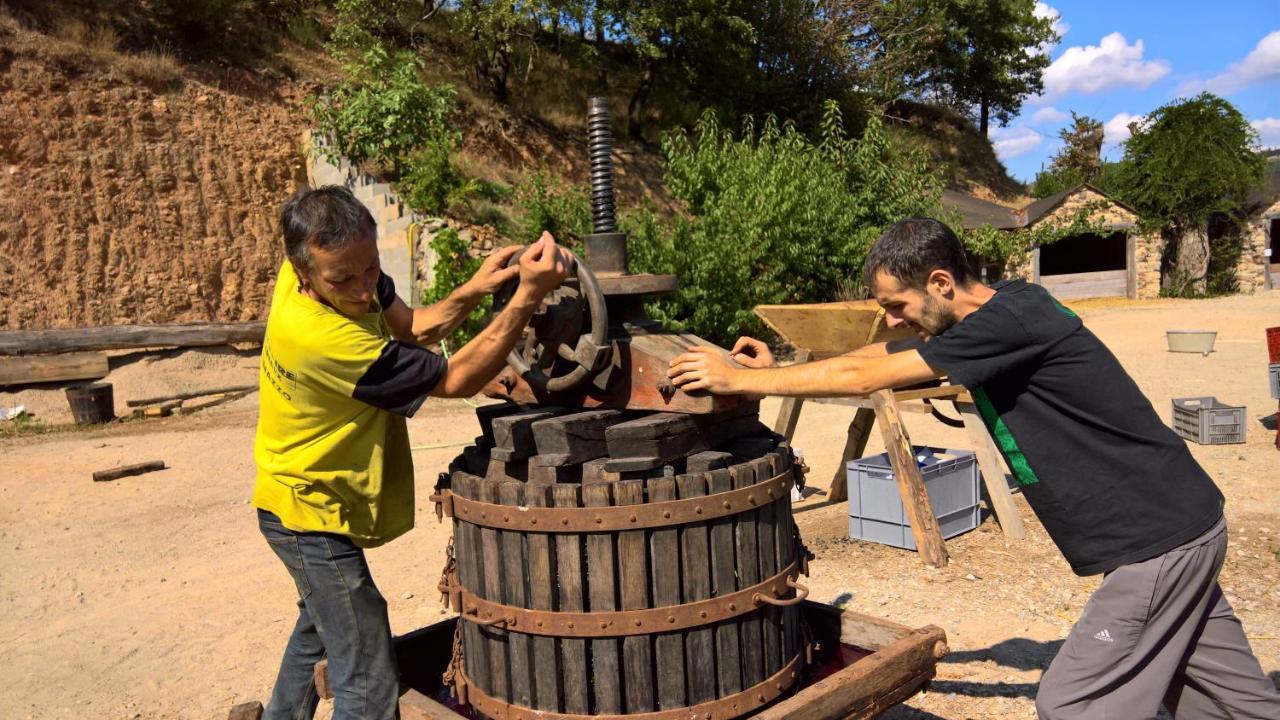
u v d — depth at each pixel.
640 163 22.23
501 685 2.58
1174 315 19.83
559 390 2.67
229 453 9.07
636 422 2.52
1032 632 4.14
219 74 16.52
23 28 14.52
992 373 2.25
